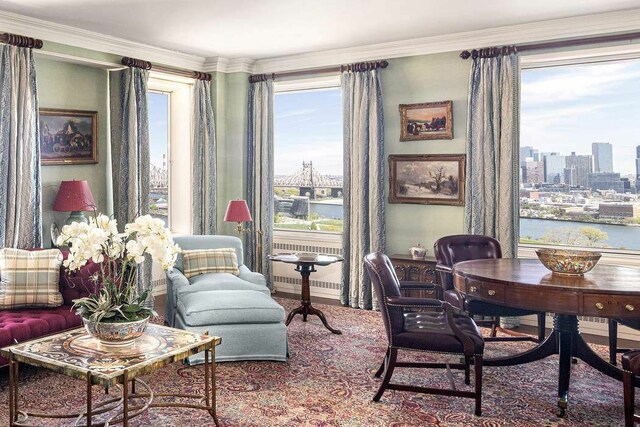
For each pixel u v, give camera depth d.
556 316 3.59
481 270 3.64
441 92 5.53
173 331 3.14
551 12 4.60
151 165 6.50
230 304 3.99
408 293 5.28
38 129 4.75
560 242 5.21
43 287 3.95
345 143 5.96
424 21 4.86
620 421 3.07
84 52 5.23
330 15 4.68
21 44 4.59
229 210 5.60
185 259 4.91
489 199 5.16
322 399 3.34
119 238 2.96
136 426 2.95
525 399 3.37
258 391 3.46
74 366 2.56
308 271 5.07
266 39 5.52
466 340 3.11
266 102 6.50
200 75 6.37
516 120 5.07
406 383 3.62
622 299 2.93
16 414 2.84
